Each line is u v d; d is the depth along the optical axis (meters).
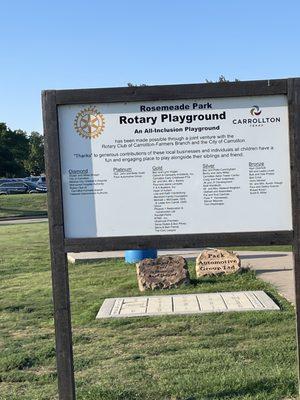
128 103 3.20
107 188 3.24
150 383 3.73
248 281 7.22
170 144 3.21
